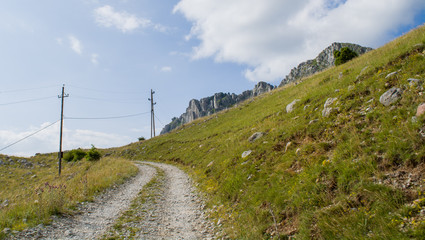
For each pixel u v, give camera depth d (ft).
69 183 64.75
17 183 96.73
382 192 19.57
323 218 20.88
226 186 43.62
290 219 24.81
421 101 26.50
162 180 72.18
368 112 33.12
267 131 59.21
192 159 94.53
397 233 15.39
